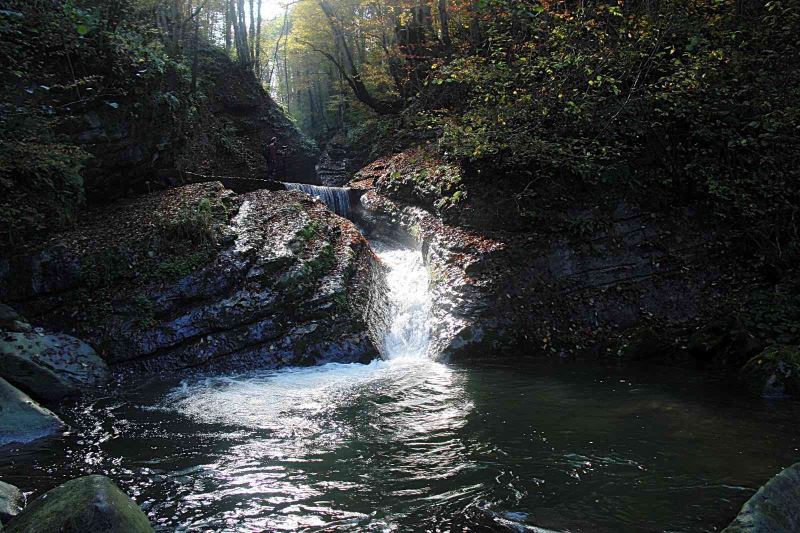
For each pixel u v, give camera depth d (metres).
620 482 4.39
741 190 9.87
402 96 19.23
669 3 10.83
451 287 9.71
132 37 12.41
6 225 8.85
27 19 10.09
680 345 8.62
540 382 7.41
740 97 10.64
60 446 5.31
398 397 6.84
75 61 10.59
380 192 14.70
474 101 12.21
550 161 10.41
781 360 6.80
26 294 8.49
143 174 12.07
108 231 9.73
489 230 10.62
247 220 10.50
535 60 11.34
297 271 9.27
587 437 5.37
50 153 9.10
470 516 3.89
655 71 11.18
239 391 7.16
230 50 30.92
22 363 6.79
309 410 6.37
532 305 9.34
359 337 8.84
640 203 10.23
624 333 8.95
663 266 9.61
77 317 8.39
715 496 4.12
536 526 3.69
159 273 8.94
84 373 7.48
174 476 4.64
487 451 5.07
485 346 8.88
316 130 44.25
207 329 8.48
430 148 14.34
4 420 5.53
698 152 10.41
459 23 16.25
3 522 3.64
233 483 4.51
